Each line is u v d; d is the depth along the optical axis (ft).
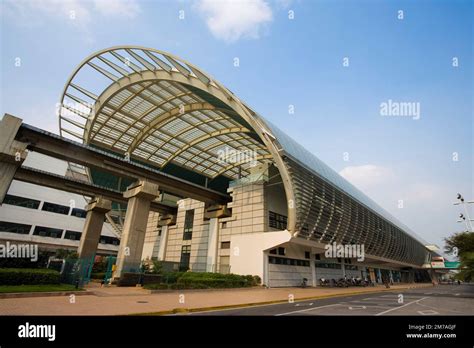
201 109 103.04
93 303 40.65
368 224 138.82
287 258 103.81
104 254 202.28
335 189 116.78
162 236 146.20
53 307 35.35
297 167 97.19
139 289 67.00
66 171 192.13
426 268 272.31
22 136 76.64
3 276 49.21
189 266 123.54
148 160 141.18
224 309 42.39
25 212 162.81
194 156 136.26
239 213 113.60
